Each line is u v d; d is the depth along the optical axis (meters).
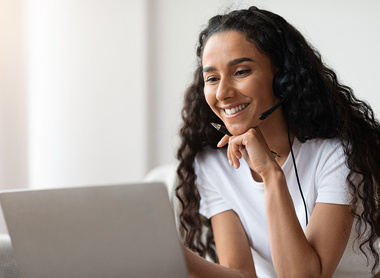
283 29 1.53
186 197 1.77
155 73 3.59
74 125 3.38
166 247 1.05
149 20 3.57
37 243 1.03
